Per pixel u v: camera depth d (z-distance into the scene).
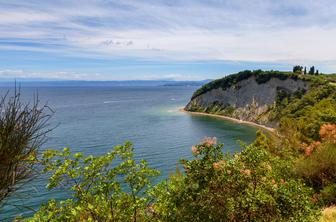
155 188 8.32
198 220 7.19
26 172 4.20
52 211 7.14
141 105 174.00
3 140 3.78
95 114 125.44
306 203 7.62
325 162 16.27
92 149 59.03
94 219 7.27
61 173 7.03
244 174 7.56
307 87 114.88
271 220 7.18
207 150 7.63
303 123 31.67
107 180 7.84
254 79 135.00
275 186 7.63
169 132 82.81
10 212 14.63
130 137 73.31
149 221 7.91
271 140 27.94
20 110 4.01
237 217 7.22
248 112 123.38
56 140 66.62
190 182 7.49
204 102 146.25
